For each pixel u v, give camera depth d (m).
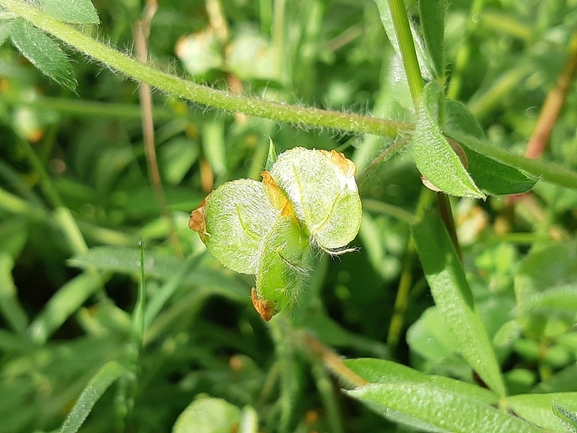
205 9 0.20
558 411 0.08
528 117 0.18
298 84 0.17
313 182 0.08
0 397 0.14
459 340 0.10
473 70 0.19
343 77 0.18
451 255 0.10
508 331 0.11
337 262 0.16
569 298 0.10
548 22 0.17
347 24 0.19
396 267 0.16
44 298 0.18
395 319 0.14
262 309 0.08
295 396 0.13
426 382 0.09
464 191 0.07
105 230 0.17
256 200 0.08
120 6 0.17
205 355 0.15
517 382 0.11
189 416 0.11
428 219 0.10
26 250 0.18
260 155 0.16
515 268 0.14
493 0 0.18
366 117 0.09
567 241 0.12
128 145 0.19
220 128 0.16
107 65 0.09
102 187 0.19
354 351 0.15
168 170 0.18
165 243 0.17
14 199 0.17
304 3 0.17
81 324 0.17
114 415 0.14
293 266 0.08
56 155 0.20
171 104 0.17
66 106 0.17
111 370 0.11
